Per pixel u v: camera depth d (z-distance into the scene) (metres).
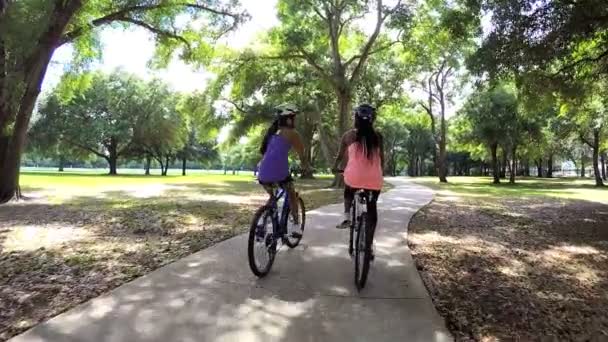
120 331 3.84
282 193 6.03
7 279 5.44
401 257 6.51
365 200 5.50
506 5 11.16
